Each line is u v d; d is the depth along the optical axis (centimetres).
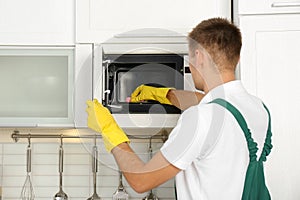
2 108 218
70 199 249
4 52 219
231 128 146
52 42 217
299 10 201
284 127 198
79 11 216
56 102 218
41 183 250
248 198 150
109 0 215
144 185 144
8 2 218
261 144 156
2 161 250
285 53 201
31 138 248
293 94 199
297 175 196
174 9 214
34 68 219
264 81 200
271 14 202
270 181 197
